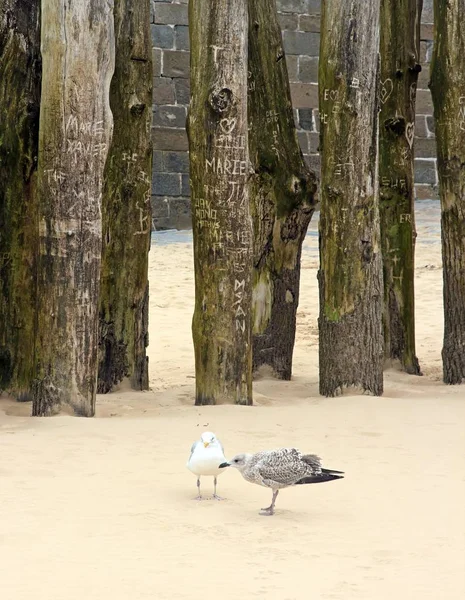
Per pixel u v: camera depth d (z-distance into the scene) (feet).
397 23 56.03
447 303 52.42
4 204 46.39
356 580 22.09
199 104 44.96
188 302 81.82
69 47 41.65
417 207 111.45
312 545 24.70
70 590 21.21
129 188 49.80
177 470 32.81
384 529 26.17
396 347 56.54
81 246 42.11
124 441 37.17
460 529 26.20
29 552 23.84
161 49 106.42
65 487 30.19
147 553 23.90
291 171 54.39
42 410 42.27
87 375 42.57
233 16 44.60
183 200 108.58
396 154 56.29
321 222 48.32
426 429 39.75
